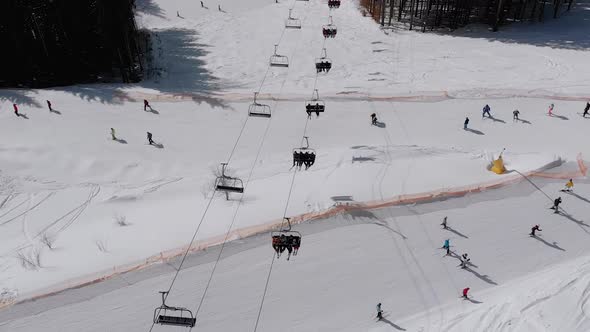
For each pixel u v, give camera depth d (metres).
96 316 22.98
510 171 30.20
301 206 27.19
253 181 30.28
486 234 25.91
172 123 35.38
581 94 37.12
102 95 37.12
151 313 22.88
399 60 44.66
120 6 38.16
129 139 33.81
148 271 24.33
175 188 30.44
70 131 33.72
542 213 27.00
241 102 37.06
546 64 42.69
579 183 28.78
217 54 46.50
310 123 35.50
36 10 37.38
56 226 27.91
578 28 51.00
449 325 20.97
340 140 33.94
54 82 39.34
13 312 23.06
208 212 27.64
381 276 24.03
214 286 23.78
